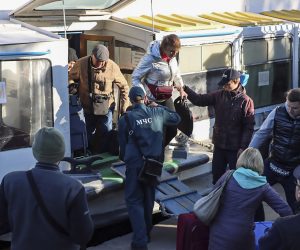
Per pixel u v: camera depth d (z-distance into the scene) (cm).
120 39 771
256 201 461
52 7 708
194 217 510
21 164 586
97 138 695
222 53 812
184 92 658
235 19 890
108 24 782
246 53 852
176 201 607
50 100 600
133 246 568
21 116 581
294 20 955
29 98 586
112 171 637
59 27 742
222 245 462
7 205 352
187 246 509
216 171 659
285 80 928
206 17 884
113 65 683
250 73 865
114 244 614
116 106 761
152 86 638
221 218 466
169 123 587
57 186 343
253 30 852
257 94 881
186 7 882
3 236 580
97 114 677
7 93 569
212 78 802
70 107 659
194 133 781
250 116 630
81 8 734
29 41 579
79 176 610
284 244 327
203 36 772
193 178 708
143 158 564
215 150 657
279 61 912
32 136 590
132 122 568
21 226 345
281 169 587
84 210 344
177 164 671
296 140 577
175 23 775
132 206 571
